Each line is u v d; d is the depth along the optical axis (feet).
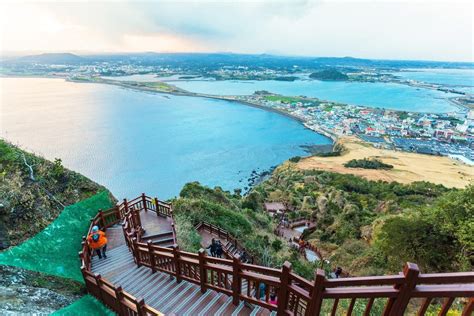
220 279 17.40
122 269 25.02
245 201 98.02
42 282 20.95
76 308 18.34
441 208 40.27
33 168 34.47
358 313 23.88
